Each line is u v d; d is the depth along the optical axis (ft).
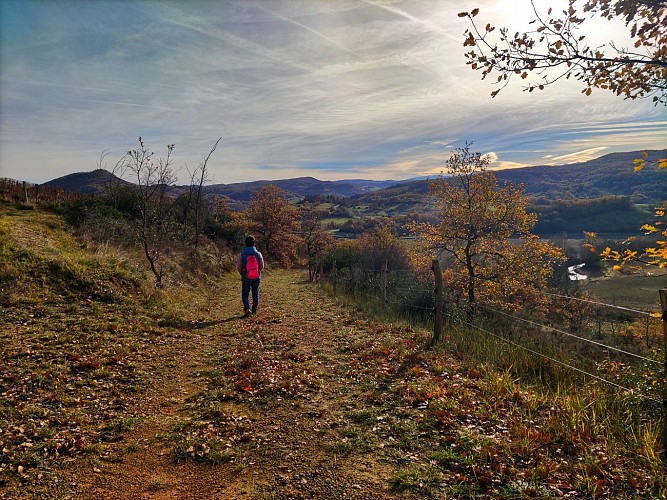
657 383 14.96
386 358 22.80
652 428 13.87
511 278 56.75
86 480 11.30
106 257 38.70
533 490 10.60
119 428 14.46
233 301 45.91
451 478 11.27
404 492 10.70
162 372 20.57
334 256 89.25
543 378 20.52
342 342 26.89
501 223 58.44
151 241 55.62
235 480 11.46
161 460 12.53
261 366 21.66
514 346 23.32
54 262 32.01
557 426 13.94
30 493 10.47
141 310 30.45
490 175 57.98
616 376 19.43
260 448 13.26
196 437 13.85
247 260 36.70
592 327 40.19
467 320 32.12
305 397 17.66
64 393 16.46
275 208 156.76
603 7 11.61
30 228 45.96
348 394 17.98
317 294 54.60
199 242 82.53
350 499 10.47
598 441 13.32
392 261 79.87
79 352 20.76
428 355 23.00
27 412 14.42
